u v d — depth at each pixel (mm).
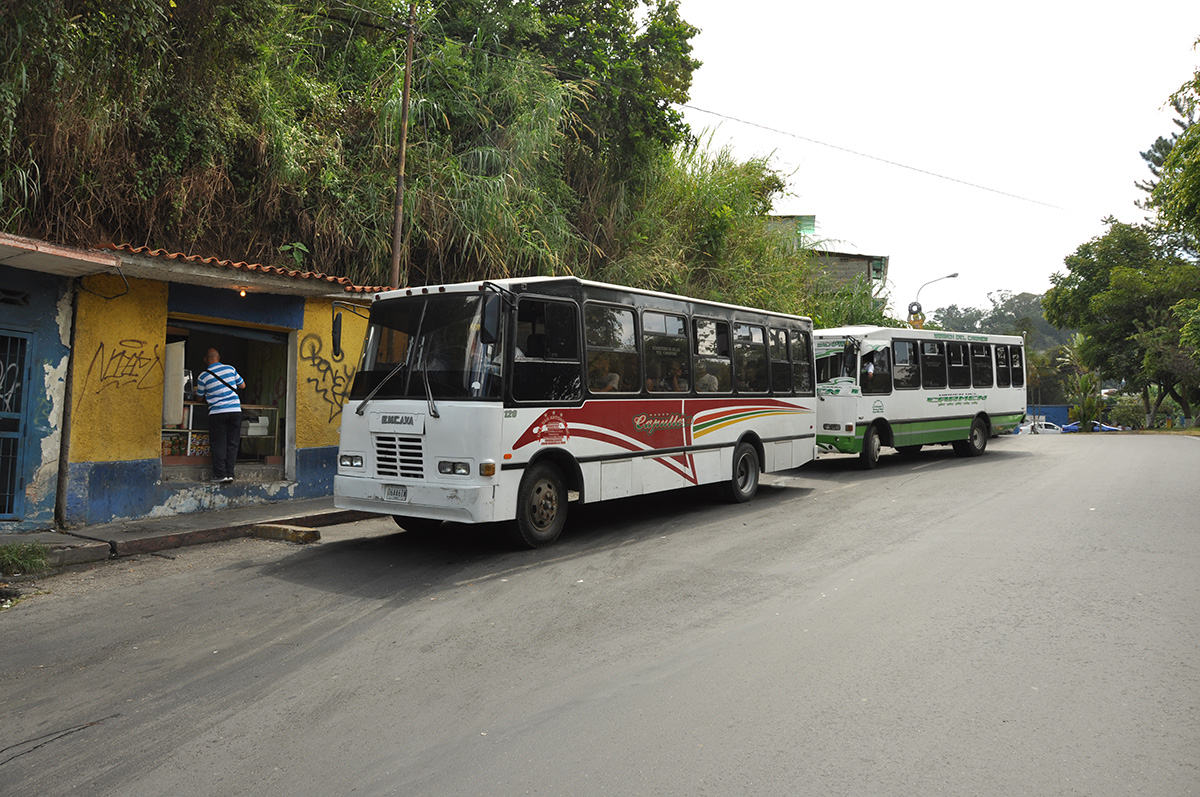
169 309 9453
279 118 11109
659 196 17906
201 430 10617
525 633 5273
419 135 13266
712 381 10695
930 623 5332
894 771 3309
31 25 7398
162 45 8977
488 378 7496
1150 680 4277
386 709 4074
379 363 8211
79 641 5258
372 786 3277
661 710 3990
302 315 10891
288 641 5203
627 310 9320
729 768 3363
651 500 11406
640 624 5422
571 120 16234
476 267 13148
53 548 7418
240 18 9969
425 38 14523
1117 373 46844
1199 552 7410
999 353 19234
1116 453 18688
